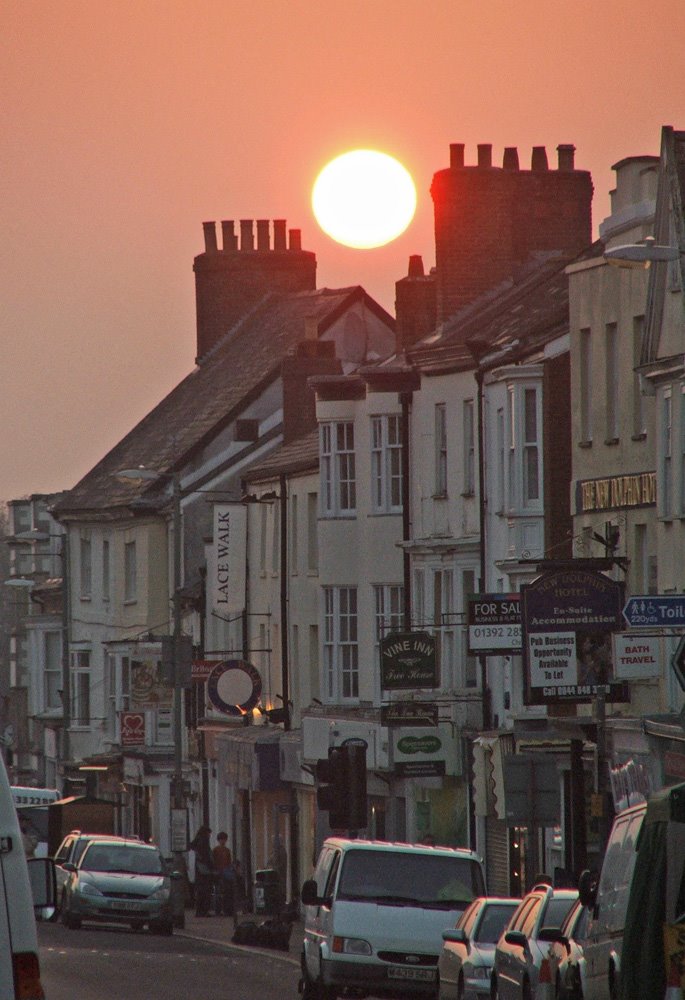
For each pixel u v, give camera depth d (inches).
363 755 5300.2
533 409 6865.2
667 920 2336.4
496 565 6939.0
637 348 6210.6
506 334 7155.5
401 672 7071.9
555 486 6776.6
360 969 4215.1
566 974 3038.9
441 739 7332.7
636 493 6166.3
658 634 5295.3
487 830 7160.4
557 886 4503.0
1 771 1957.4
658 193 5969.5
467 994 3703.3
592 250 6663.4
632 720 5910.4
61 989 4576.8
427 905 4301.2
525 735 6397.6
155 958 5644.7
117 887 7017.7
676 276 5871.1
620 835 2822.3
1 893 1935.3
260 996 4517.7
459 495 7539.4
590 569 5305.1
